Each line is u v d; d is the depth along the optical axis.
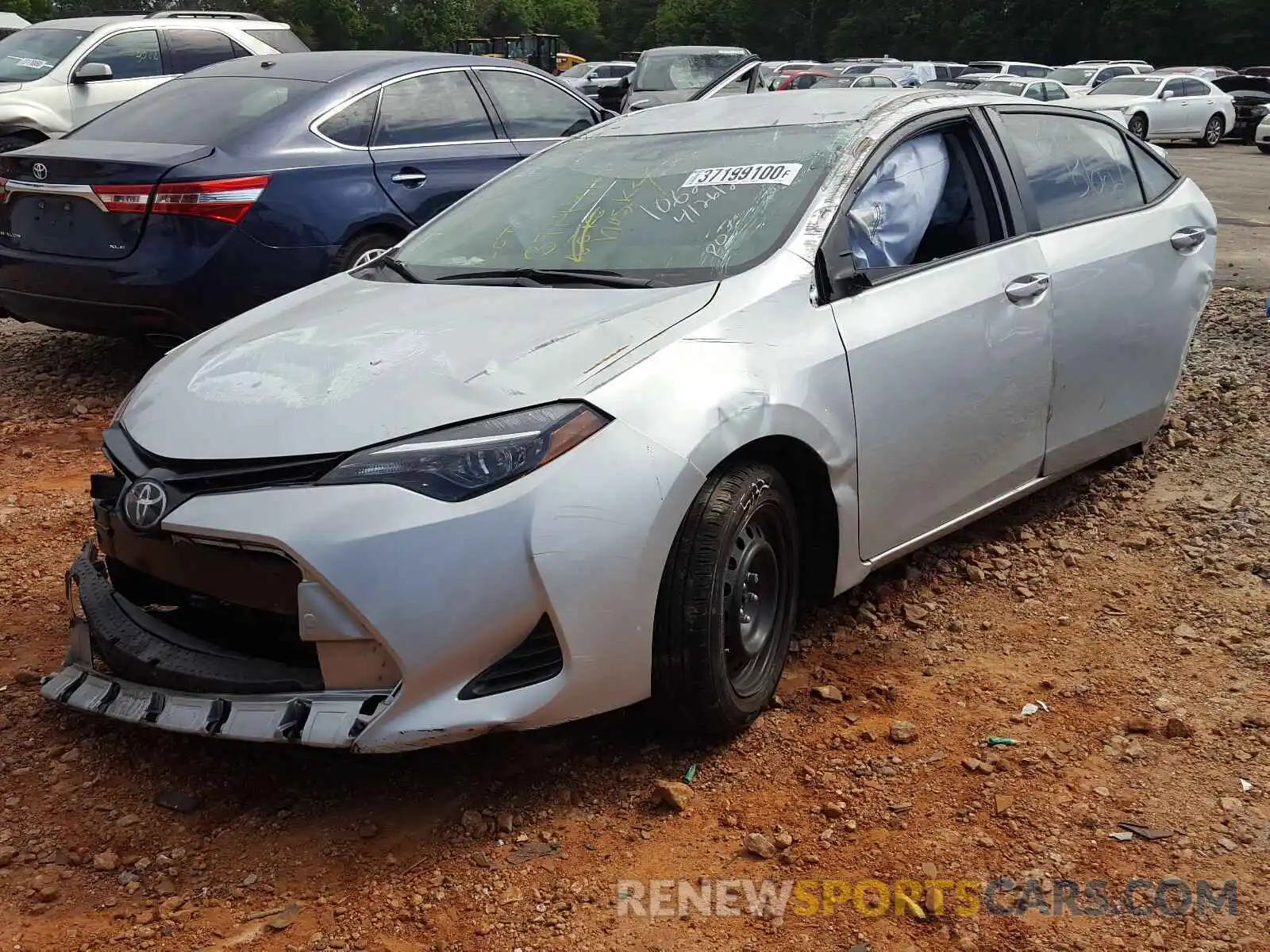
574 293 3.42
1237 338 7.58
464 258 3.92
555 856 2.78
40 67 10.77
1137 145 5.08
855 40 66.62
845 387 3.36
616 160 4.18
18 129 10.48
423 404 2.85
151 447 3.00
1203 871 2.69
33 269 6.34
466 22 70.19
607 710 2.89
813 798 2.97
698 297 3.27
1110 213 4.67
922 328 3.64
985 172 4.18
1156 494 5.00
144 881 2.71
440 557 2.66
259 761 3.16
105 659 3.12
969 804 2.94
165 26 11.49
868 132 3.85
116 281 6.08
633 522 2.80
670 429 2.90
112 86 10.99
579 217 3.89
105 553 3.21
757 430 3.06
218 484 2.84
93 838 2.86
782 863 2.74
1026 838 2.81
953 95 4.28
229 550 2.82
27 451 5.73
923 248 3.86
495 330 3.20
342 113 6.78
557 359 2.98
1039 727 3.28
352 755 3.17
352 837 2.85
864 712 3.37
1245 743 3.17
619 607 2.81
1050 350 4.18
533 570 2.70
